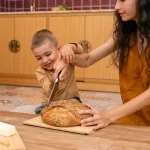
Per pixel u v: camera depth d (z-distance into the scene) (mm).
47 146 600
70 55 1025
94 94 2781
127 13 1006
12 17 3213
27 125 754
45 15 3072
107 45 1218
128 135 687
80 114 746
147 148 601
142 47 1079
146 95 851
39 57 1339
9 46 3264
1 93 2785
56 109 759
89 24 2906
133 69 1170
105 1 3482
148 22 1001
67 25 2996
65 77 1337
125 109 820
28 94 2754
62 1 3656
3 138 605
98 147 602
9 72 3301
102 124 746
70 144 615
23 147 575
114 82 2889
